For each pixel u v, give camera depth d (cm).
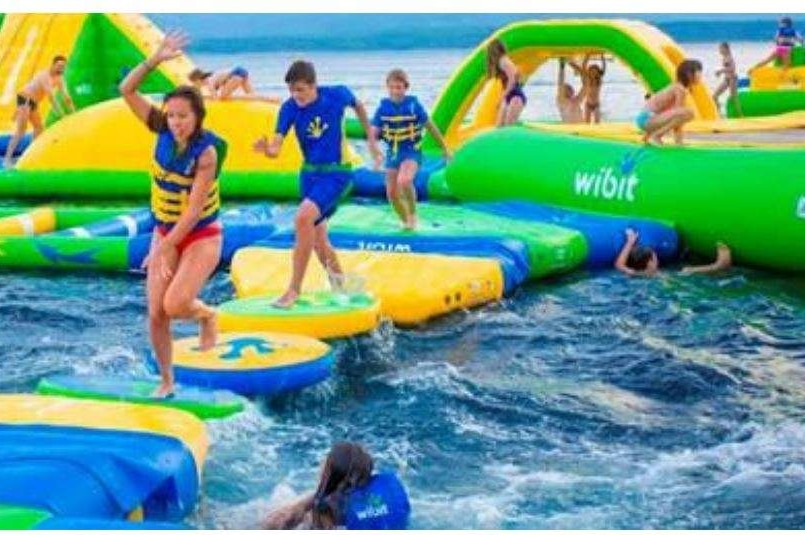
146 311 1087
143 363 917
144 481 616
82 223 1409
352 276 1040
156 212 736
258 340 879
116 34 2117
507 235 1184
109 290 1166
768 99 2309
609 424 795
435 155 1914
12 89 2239
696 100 1775
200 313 782
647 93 1806
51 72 1897
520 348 961
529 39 1912
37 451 623
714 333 1003
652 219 1298
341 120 957
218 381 816
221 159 727
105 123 1697
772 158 1238
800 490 680
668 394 857
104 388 782
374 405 832
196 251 737
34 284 1187
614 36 1820
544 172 1445
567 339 984
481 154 1553
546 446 759
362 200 1638
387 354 942
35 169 1688
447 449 755
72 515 573
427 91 3838
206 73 1764
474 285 1063
